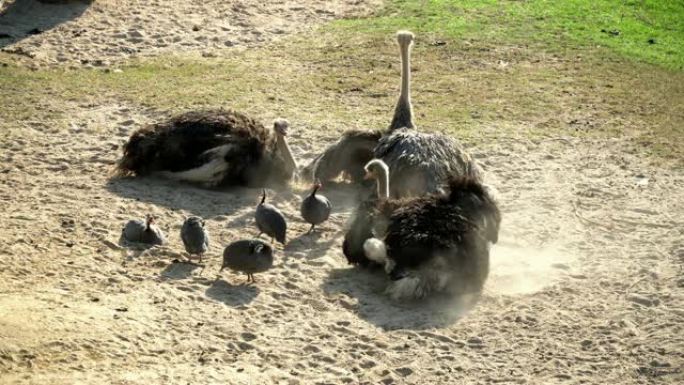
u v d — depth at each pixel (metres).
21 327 11.53
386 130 17.95
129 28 25.88
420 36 26.56
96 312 12.19
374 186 16.19
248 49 25.34
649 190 17.61
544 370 11.76
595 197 17.19
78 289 12.88
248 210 16.08
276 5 28.67
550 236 15.49
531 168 18.44
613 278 14.09
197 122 16.98
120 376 10.88
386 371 11.54
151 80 22.48
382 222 13.82
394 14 28.50
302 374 11.40
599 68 24.81
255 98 21.62
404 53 17.59
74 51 24.17
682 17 29.77
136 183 16.91
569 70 24.55
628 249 15.12
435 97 22.23
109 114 20.19
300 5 28.86
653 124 21.16
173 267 13.80
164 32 25.88
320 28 27.16
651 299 13.47
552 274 14.19
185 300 12.85
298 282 13.63
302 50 25.33
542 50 25.95
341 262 14.39
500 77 23.80
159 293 12.96
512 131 20.31
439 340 12.33
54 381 10.64
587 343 12.40
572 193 17.33
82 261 13.74
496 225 14.02
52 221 15.04
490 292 13.60
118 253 14.09
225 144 16.77
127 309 12.39
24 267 13.40
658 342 12.40
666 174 18.44
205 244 13.86
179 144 16.84
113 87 21.84
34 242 14.23
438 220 13.36
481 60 24.98
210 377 11.05
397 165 15.79
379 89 22.64
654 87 23.67
